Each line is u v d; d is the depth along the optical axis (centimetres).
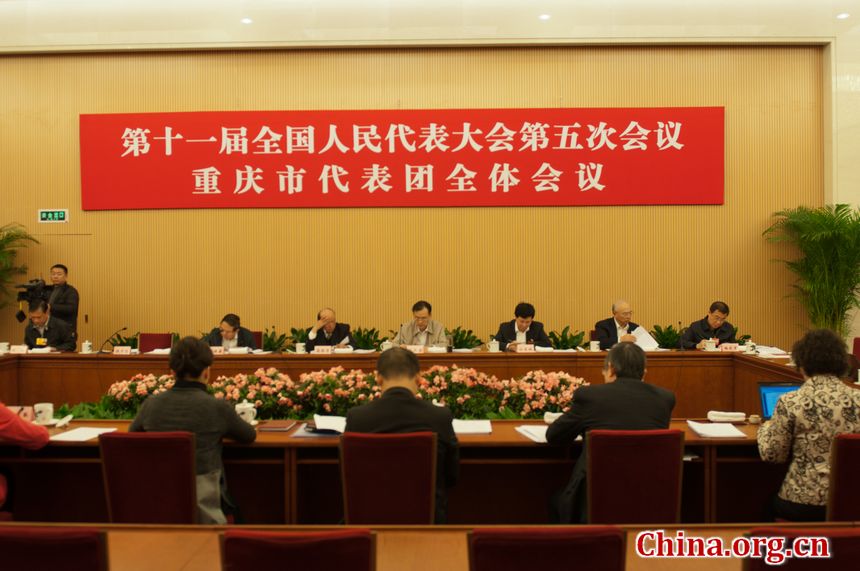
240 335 616
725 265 736
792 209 733
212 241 746
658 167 733
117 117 742
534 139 735
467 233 741
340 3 722
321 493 335
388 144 739
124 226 746
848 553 147
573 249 738
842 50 716
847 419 243
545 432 298
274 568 152
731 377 551
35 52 739
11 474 323
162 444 252
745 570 150
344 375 369
